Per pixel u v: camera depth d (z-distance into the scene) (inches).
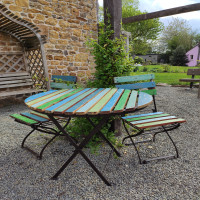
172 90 274.7
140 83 121.2
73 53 276.7
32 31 195.8
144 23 1184.2
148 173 77.0
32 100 76.6
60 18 256.1
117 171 79.0
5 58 215.2
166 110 171.0
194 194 63.6
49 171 79.7
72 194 65.6
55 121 69.5
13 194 66.2
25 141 110.2
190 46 1304.1
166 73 547.8
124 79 117.2
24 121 88.0
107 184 70.0
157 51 1437.0
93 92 92.4
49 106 65.4
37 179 74.5
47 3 240.1
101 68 120.0
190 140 108.1
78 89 103.0
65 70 269.9
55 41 254.4
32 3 226.7
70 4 264.4
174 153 93.1
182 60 1182.3
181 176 73.9
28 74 227.5
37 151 97.5
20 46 226.1
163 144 103.9
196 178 72.2
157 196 63.2
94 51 118.0
